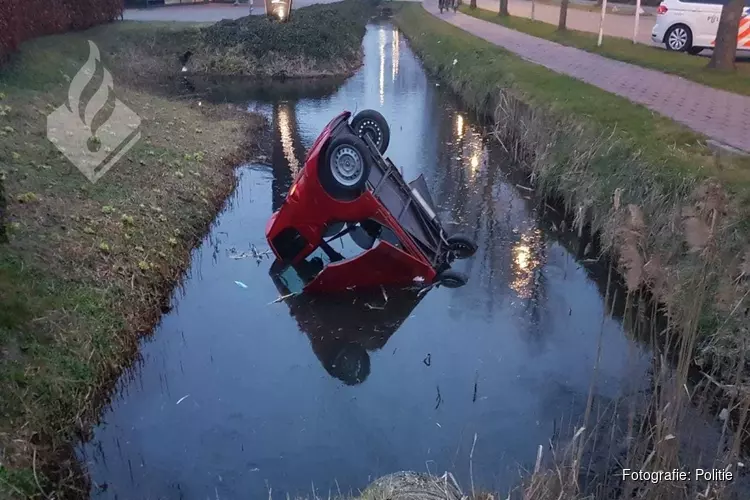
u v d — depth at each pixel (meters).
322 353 6.56
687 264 6.22
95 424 5.43
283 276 7.89
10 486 4.23
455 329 6.96
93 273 6.60
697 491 4.24
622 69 14.36
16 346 5.25
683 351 4.43
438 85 19.45
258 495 4.79
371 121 8.98
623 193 8.14
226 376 6.14
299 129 14.66
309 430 5.48
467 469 5.01
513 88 13.73
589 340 6.72
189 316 7.10
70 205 7.59
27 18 14.98
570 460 4.80
